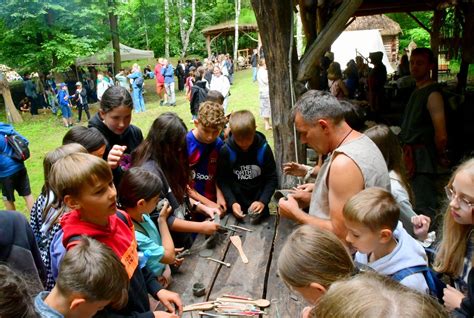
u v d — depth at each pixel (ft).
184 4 109.50
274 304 5.53
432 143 9.34
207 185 9.16
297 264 4.08
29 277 5.45
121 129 8.48
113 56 58.80
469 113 17.30
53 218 6.23
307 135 5.78
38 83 52.16
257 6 9.66
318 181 6.07
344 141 5.62
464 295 4.92
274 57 9.95
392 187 6.71
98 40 54.19
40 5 47.80
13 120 44.34
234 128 8.18
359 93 29.12
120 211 5.79
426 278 4.93
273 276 6.22
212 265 6.62
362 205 4.82
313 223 5.88
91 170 4.78
